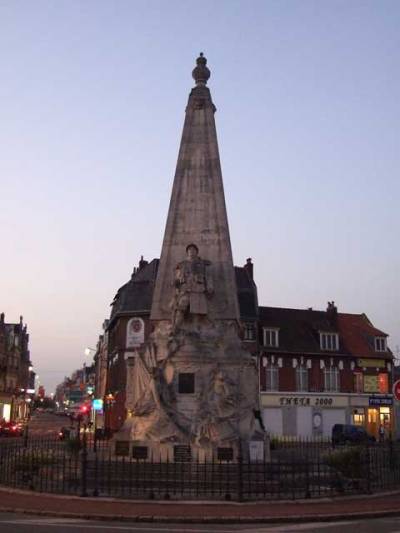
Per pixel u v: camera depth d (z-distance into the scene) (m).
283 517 12.27
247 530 11.08
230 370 20.36
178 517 12.12
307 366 49.75
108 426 49.78
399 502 14.52
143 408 19.52
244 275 51.59
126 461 17.95
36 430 59.28
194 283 21.09
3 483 16.73
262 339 49.22
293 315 53.19
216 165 23.20
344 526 11.65
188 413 19.52
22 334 98.62
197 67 24.55
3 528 10.94
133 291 51.16
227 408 19.45
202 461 18.19
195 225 22.53
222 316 21.36
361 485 16.64
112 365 56.12
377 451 22.91
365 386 51.19
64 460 17.48
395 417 51.00
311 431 48.19
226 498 14.45
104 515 12.24
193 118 23.89
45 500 14.19
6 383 84.88
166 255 22.36
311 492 15.59
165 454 18.47
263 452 18.67
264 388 47.78
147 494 14.95
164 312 21.72
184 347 20.28
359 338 53.38
